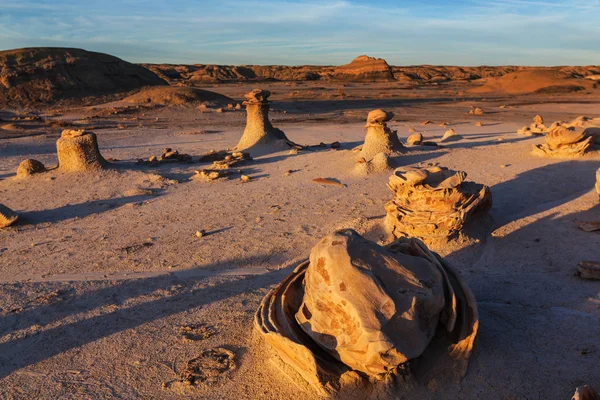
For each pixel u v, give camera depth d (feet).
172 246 30.53
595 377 14.66
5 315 21.40
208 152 68.03
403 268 15.87
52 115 139.64
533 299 20.10
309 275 16.15
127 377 16.38
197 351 17.70
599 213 29.32
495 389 14.53
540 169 43.14
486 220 29.12
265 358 16.79
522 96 211.61
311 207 37.50
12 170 57.93
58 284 24.91
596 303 19.10
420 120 119.34
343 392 14.51
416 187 28.02
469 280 22.59
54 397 15.52
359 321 14.32
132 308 21.67
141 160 58.34
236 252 28.84
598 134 49.08
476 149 54.49
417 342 14.64
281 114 141.49
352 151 56.03
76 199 43.45
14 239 33.68
